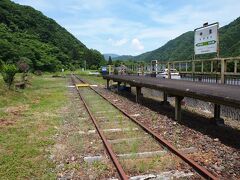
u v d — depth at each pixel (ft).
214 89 31.83
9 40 328.90
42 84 115.44
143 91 74.33
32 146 26.50
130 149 24.68
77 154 24.14
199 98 29.12
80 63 518.37
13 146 26.43
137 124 34.55
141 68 90.22
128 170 19.93
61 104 54.49
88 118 39.63
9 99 56.44
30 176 19.65
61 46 520.01
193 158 22.40
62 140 28.84
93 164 21.66
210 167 20.52
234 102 23.15
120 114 42.24
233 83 40.29
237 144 26.02
